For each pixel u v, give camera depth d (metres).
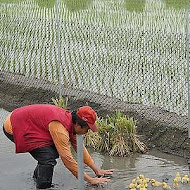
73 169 7.32
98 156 9.24
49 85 13.30
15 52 16.31
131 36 16.03
